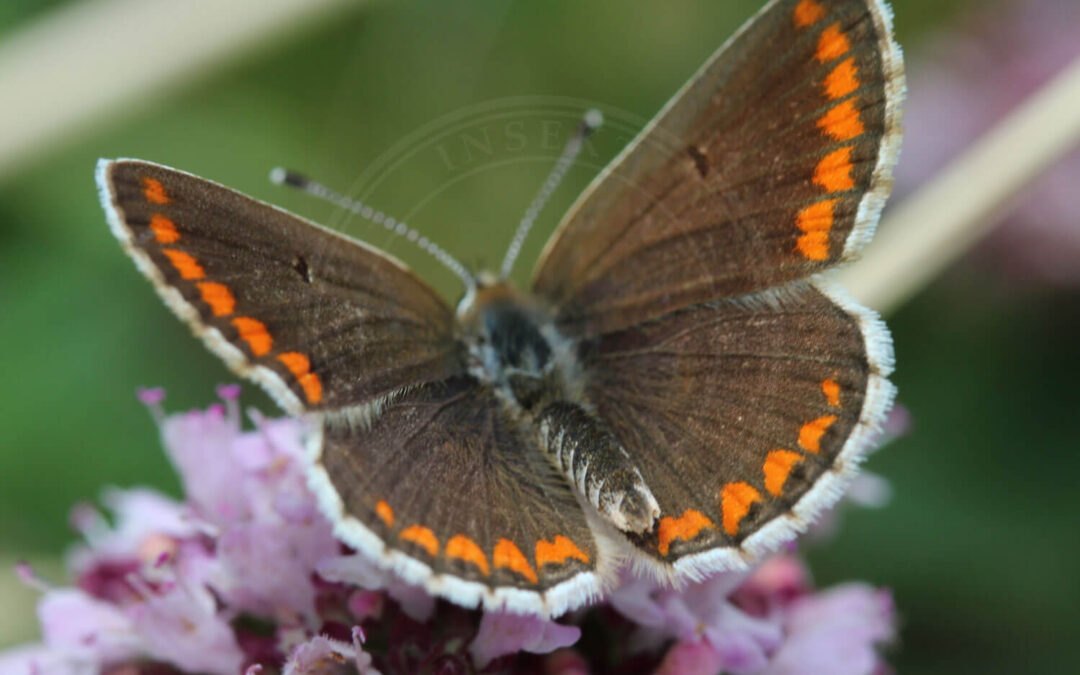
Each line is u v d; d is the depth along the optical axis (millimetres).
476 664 187
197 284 184
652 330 190
